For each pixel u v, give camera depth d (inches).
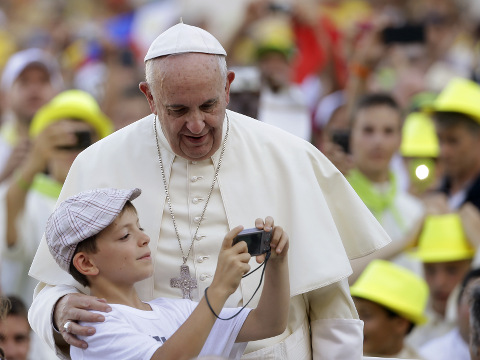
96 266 602.9
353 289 952.3
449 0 1999.3
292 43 1600.6
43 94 1270.9
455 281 1055.6
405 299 940.6
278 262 594.2
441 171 1168.8
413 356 950.4
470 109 1145.4
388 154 1048.2
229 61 1583.4
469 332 856.3
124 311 601.3
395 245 1026.7
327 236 645.3
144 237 609.0
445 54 1830.7
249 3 1660.9
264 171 655.8
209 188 650.8
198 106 599.5
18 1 2159.2
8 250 1020.5
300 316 656.4
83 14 2135.8
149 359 576.7
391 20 1627.7
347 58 1593.3
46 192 1028.5
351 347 655.1
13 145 1270.9
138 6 2021.4
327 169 667.4
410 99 1469.0
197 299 639.8
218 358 480.7
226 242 581.0
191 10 1765.5
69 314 598.5
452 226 1066.1
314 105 1489.9
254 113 1048.8
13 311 871.1
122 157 660.7
